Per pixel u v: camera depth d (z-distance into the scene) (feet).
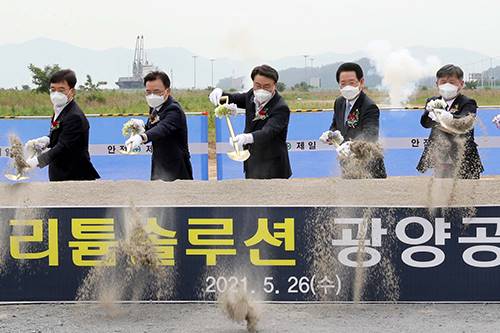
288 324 19.61
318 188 21.43
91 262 21.71
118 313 20.90
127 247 21.52
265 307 21.22
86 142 24.66
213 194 21.59
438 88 25.75
